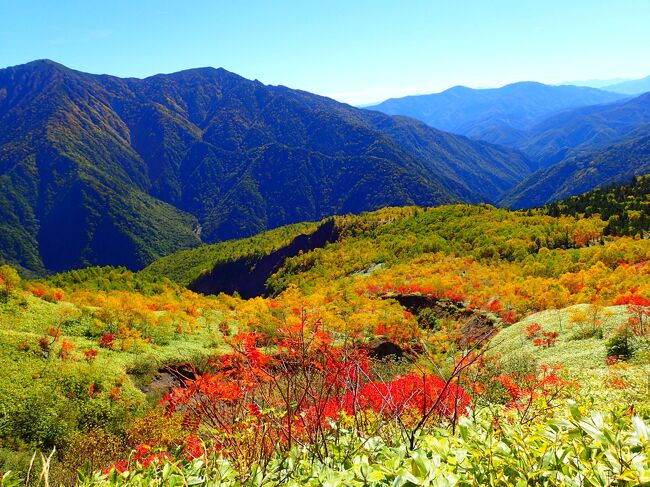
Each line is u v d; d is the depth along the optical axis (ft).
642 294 82.74
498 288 143.02
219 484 7.29
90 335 77.25
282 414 9.33
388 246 323.98
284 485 7.19
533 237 256.52
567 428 6.31
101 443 38.60
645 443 5.55
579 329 68.03
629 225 249.75
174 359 69.15
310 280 292.20
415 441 8.15
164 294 168.35
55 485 29.35
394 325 84.07
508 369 48.39
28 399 50.16
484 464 6.26
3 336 60.23
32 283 98.63
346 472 6.46
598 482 5.34
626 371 38.91
